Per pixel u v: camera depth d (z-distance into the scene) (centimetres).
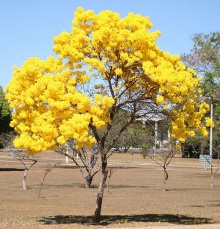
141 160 7962
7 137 4531
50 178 4522
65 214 2212
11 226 1792
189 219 2031
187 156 8612
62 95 1586
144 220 1983
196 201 2872
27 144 1591
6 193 3203
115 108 1744
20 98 1631
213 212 2327
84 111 1570
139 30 1641
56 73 1678
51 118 1584
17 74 1659
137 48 1658
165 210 2409
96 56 1703
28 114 1623
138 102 1750
